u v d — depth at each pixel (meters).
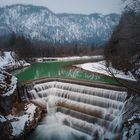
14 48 65.00
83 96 21.58
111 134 16.47
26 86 22.66
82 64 45.22
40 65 51.06
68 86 23.69
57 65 48.78
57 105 22.22
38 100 22.73
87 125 18.48
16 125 16.67
